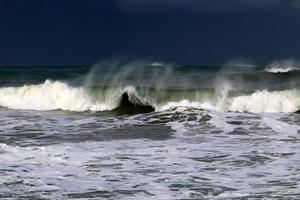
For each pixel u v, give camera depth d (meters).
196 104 53.16
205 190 21.69
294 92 52.91
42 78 67.50
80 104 55.41
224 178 23.81
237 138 34.56
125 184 22.66
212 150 30.39
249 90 54.25
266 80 60.19
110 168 25.70
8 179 23.28
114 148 31.12
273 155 28.94
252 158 28.12
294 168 25.88
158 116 42.09
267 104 52.31
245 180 23.44
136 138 34.84
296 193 21.08
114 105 54.69
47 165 26.12
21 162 26.62
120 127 39.03
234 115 42.59
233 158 28.12
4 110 53.66
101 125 40.22
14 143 33.34
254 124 39.12
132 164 26.62
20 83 63.62
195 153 29.48
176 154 29.23
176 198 20.48
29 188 21.86
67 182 22.92
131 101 54.62
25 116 47.41
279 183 22.86
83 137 35.41
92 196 20.73
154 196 20.77
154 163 26.88
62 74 71.44
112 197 20.59
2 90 58.59
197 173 24.75
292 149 30.73
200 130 37.31
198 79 61.00
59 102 56.12
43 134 36.72
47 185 22.38
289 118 42.00
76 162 26.92
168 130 37.47
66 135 36.31
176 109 43.72
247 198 20.39
